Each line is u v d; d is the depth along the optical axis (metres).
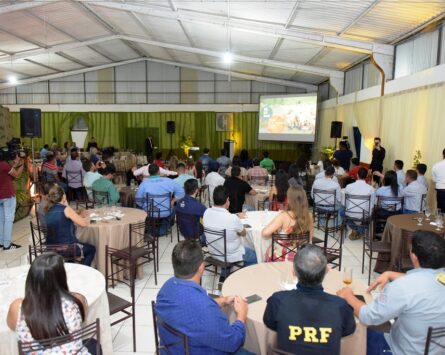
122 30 10.59
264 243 3.74
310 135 12.55
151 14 7.52
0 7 7.33
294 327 1.69
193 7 7.02
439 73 5.80
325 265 1.76
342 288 2.35
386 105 7.75
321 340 1.67
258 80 14.95
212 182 6.86
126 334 3.23
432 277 1.92
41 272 1.80
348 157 8.84
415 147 6.54
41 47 10.88
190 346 1.80
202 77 15.35
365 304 2.09
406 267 3.49
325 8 5.89
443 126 5.66
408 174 5.27
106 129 15.68
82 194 8.38
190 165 8.67
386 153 7.75
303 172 8.42
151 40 10.98
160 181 5.53
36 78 14.98
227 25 7.43
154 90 15.48
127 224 4.10
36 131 8.49
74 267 2.80
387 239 4.39
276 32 7.48
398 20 6.07
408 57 7.07
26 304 1.81
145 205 5.34
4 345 1.98
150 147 14.50
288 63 10.95
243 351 2.04
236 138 15.57
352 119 10.04
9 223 5.34
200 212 4.32
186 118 15.59
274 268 2.79
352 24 6.53
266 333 2.00
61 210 3.63
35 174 7.91
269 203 5.80
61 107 15.52
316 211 6.07
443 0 5.06
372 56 7.75
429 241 1.95
